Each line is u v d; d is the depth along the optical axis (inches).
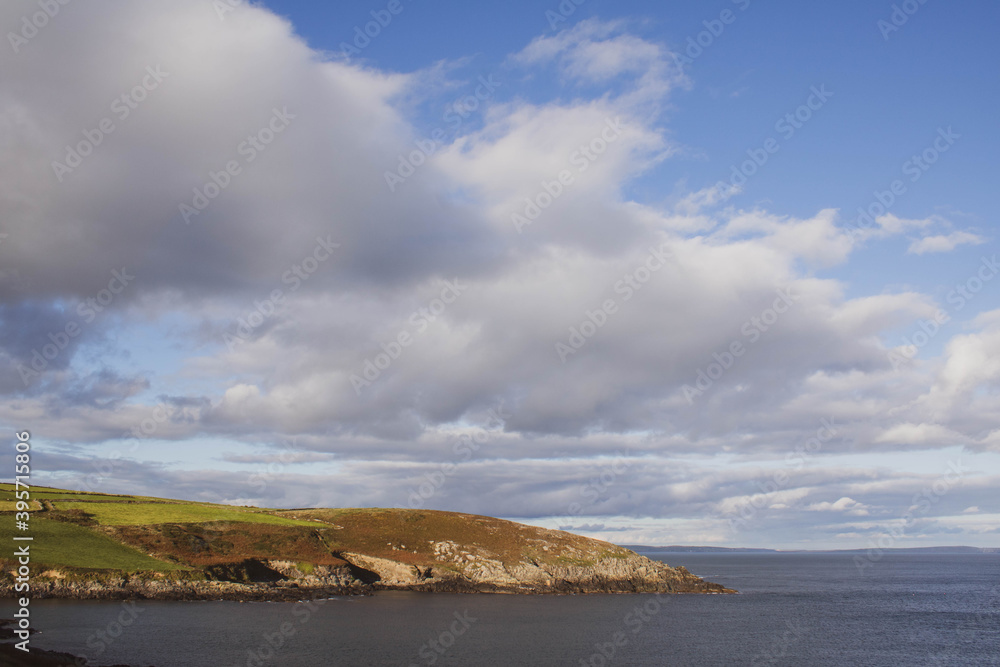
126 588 3245.6
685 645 2908.5
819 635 3294.8
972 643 3134.8
